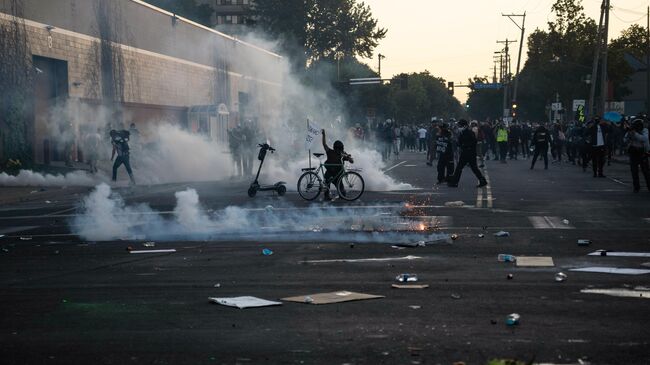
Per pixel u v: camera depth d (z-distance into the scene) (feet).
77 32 136.56
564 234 46.85
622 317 24.99
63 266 37.91
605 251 38.65
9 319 26.13
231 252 41.32
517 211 60.54
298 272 34.60
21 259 40.63
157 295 29.96
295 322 24.81
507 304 27.14
